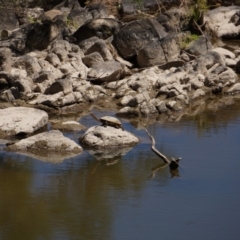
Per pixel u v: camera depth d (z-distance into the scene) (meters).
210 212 24.80
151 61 42.06
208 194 26.12
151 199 25.81
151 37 43.53
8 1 50.97
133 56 43.28
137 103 35.72
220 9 54.16
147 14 53.59
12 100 36.25
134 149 30.42
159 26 44.34
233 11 54.00
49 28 43.50
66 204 25.48
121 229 23.69
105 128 31.14
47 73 37.84
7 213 24.89
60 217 24.59
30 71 38.78
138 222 24.12
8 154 29.64
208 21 50.78
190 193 26.22
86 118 34.47
